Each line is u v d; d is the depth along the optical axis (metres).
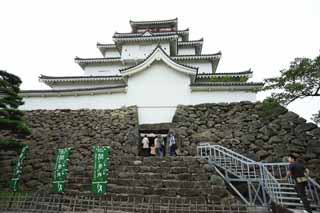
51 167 11.08
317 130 11.20
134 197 8.23
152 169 9.23
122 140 13.04
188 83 15.45
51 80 22.30
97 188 8.74
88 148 12.52
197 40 27.81
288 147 11.19
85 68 26.69
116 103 15.21
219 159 9.84
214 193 7.99
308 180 6.88
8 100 9.43
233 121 13.11
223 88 15.07
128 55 26.20
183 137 12.89
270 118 12.48
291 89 9.24
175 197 7.97
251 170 9.81
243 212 6.94
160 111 14.84
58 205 7.55
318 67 8.80
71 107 15.28
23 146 9.78
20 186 10.52
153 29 31.14
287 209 6.31
